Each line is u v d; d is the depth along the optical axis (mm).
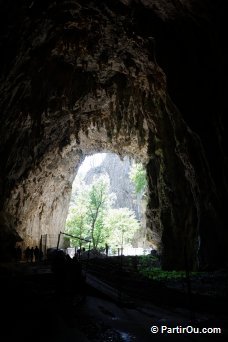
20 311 7707
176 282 13523
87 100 23938
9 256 22016
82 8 15016
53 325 6719
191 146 16984
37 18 14234
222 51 11625
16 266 16719
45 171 29891
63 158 32812
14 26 13336
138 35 15906
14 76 16188
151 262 26875
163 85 18344
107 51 18656
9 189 23953
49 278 12062
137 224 46906
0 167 20922
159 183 24859
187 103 14469
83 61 19922
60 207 38656
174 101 15031
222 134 12820
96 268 19609
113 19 15602
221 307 8195
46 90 20484
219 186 14078
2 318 6879
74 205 46875
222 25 11070
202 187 16594
